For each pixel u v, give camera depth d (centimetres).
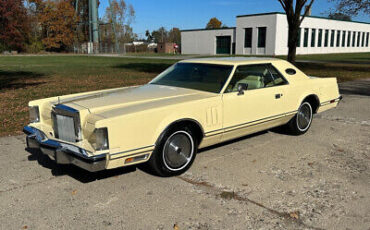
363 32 6081
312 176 421
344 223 314
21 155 500
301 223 314
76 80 1491
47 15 6112
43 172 436
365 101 955
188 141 426
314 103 617
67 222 317
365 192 376
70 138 378
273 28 4431
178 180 409
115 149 353
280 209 339
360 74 1689
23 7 4838
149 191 380
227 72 481
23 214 332
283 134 610
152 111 379
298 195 369
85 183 402
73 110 370
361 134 614
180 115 403
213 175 424
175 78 522
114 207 345
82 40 6662
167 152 404
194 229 305
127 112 366
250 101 483
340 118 743
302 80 580
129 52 6650
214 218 323
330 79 642
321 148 532
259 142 561
